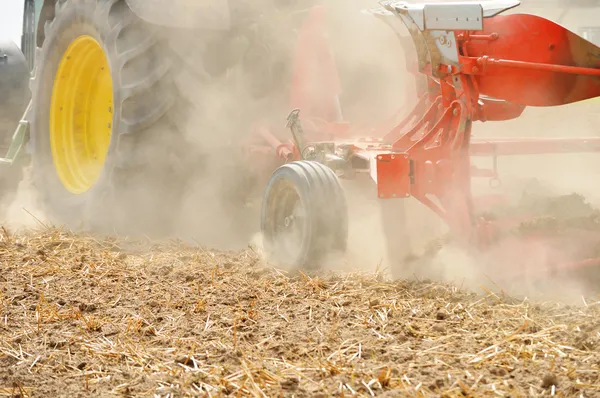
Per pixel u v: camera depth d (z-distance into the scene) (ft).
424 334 18.30
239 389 15.07
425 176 23.89
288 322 19.67
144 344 18.25
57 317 20.48
